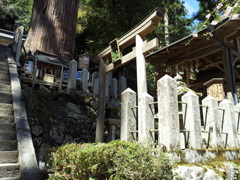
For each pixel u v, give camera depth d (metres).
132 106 2.80
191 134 2.44
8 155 2.59
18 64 5.30
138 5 10.05
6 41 10.17
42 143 3.65
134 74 9.73
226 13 3.19
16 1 14.86
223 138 2.98
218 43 5.40
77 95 4.74
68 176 1.94
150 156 1.98
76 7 7.57
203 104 2.84
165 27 11.48
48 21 6.81
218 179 2.18
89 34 11.05
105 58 4.71
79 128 4.37
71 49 7.06
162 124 2.35
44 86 4.71
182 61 6.48
